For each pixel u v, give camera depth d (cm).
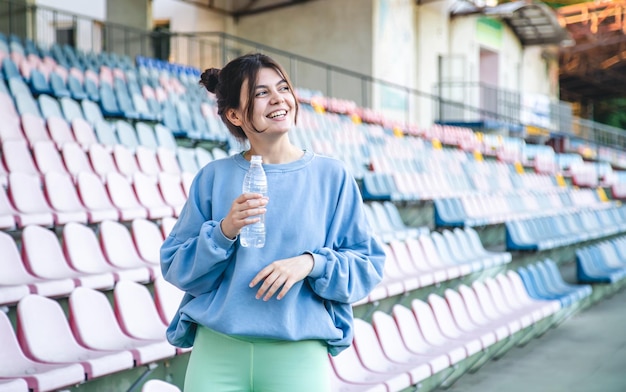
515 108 2311
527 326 598
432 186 1043
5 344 288
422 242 639
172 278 192
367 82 1809
